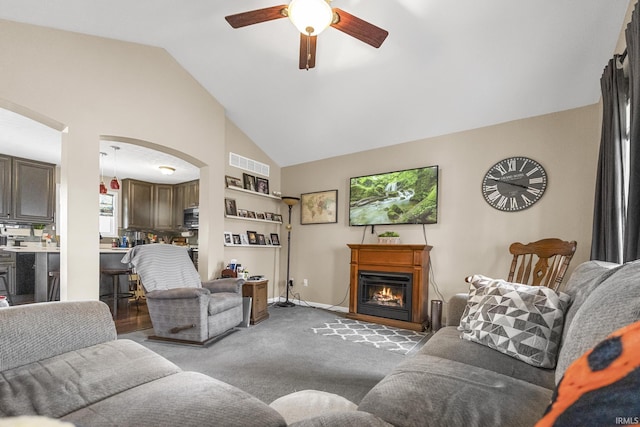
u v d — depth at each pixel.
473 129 3.48
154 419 0.87
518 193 3.18
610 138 2.12
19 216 5.04
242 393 1.05
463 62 2.78
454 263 3.52
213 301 2.86
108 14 2.59
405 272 3.52
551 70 2.66
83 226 2.67
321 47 2.93
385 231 4.06
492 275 3.29
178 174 5.94
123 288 4.82
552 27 2.33
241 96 3.83
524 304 1.53
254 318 3.54
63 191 2.62
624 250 1.59
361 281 3.83
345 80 3.29
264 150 4.89
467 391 0.97
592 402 0.38
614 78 2.06
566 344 0.90
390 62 2.96
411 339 3.00
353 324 3.54
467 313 1.78
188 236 6.70
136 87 3.09
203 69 3.50
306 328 3.34
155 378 1.17
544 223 3.04
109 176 6.13
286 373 2.18
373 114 3.67
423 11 2.42
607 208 2.15
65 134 2.63
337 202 4.54
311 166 4.87
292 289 4.93
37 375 1.08
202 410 0.92
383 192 4.05
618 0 2.08
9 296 4.59
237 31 2.89
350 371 2.23
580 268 1.73
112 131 2.90
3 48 2.33
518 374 1.29
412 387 1.02
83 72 2.74
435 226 3.67
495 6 2.28
